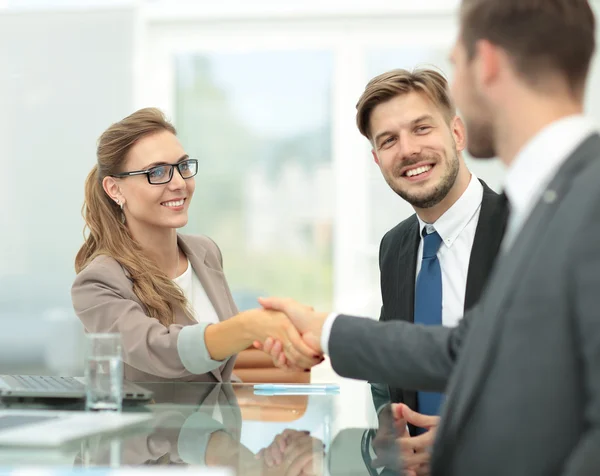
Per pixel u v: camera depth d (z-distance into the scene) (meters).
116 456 1.05
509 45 1.06
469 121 1.15
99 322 2.01
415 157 2.03
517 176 1.07
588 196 0.92
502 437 0.95
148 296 2.08
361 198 4.76
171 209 2.15
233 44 4.79
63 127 4.71
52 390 1.46
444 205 2.05
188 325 2.07
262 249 4.85
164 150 2.14
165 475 0.95
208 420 1.37
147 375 2.01
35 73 4.70
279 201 4.83
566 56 1.04
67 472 0.96
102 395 1.40
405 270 2.10
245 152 4.83
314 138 4.79
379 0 4.61
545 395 0.92
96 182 2.20
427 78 2.08
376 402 1.62
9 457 1.04
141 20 4.68
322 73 4.76
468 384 1.00
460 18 1.13
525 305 0.94
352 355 1.43
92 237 2.23
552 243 0.93
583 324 0.88
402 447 1.21
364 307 4.75
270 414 1.45
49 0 4.68
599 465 0.83
